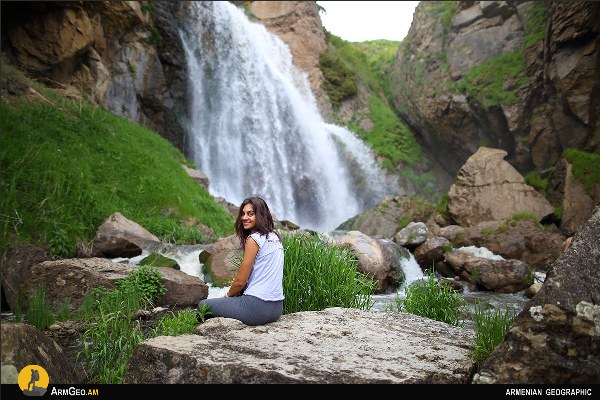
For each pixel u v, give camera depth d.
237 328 4.33
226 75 25.88
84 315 7.25
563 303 3.22
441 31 32.44
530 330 3.25
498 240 12.70
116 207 12.37
